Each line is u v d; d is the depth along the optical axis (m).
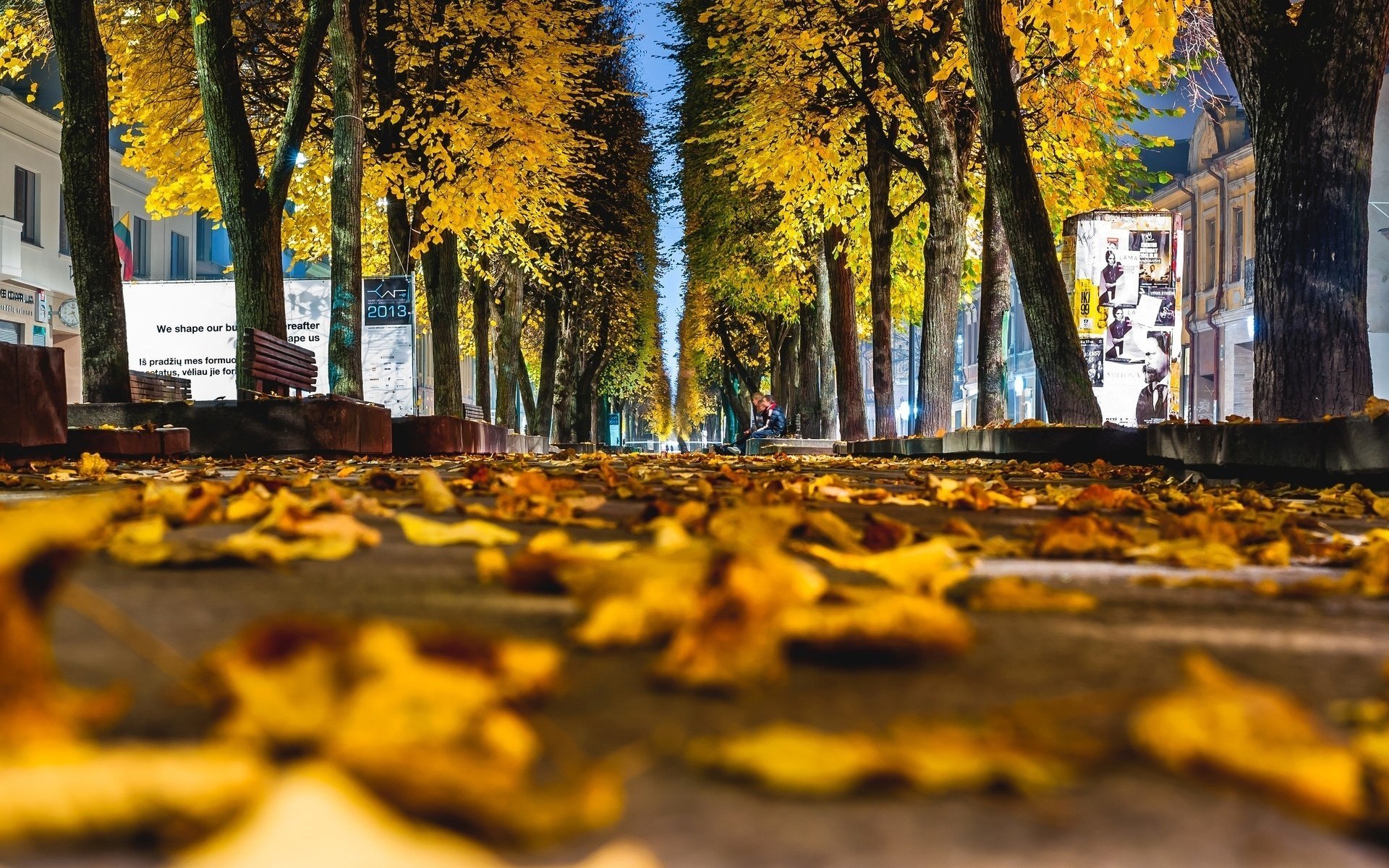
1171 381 17.48
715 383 73.06
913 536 3.57
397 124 23.19
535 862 1.00
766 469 11.88
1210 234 43.28
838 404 30.09
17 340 32.12
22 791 0.90
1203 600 2.81
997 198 13.62
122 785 0.92
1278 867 1.07
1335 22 8.92
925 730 1.35
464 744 1.10
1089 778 1.31
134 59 23.02
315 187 26.55
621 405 85.88
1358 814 1.15
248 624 2.12
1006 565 3.49
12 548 1.16
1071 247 17.55
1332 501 6.38
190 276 43.62
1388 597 2.87
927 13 20.42
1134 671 1.92
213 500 3.89
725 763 1.26
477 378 32.16
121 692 1.34
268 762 1.09
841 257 29.34
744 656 1.69
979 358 21.56
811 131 24.72
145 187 39.84
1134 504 5.92
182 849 0.92
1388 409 6.68
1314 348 9.03
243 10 22.20
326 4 15.67
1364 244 9.14
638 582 2.04
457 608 2.32
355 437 14.92
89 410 12.96
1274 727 1.30
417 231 24.25
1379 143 30.92
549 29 24.45
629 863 0.93
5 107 31.11
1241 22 9.26
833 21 22.69
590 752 1.36
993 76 13.41
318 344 23.06
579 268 35.75
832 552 3.24
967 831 1.14
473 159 23.55
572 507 4.38
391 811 0.96
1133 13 12.98
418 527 3.49
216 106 15.23
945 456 18.42
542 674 1.50
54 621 2.12
